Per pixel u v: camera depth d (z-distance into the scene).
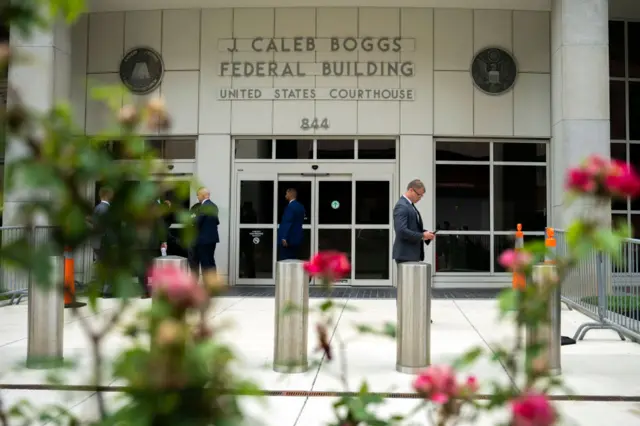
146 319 1.43
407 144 13.64
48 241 1.34
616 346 7.43
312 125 13.69
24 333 8.00
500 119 13.69
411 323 5.98
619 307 7.76
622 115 15.27
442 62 13.72
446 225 13.77
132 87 13.95
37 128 1.30
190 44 13.91
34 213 1.29
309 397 5.14
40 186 1.24
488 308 10.30
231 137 13.88
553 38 13.40
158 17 13.98
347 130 13.69
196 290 1.35
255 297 11.70
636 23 15.45
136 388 1.34
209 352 1.32
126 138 1.38
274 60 13.80
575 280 9.57
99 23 14.09
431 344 7.24
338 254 2.50
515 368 1.90
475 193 13.81
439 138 13.84
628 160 15.24
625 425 4.53
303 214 12.52
